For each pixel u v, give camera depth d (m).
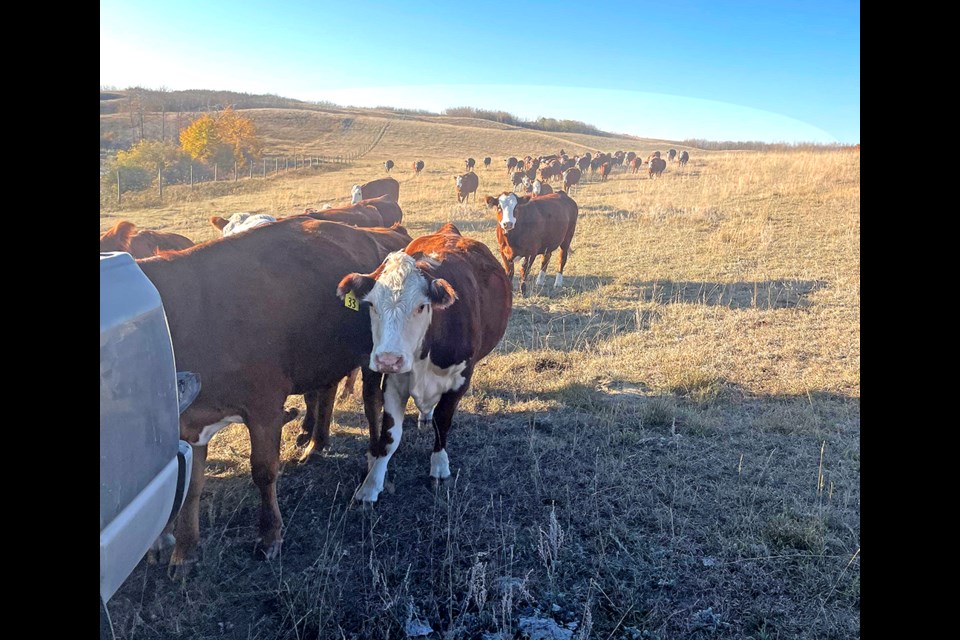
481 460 5.26
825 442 5.38
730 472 4.98
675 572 3.84
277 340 4.17
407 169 40.25
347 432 6.00
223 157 30.86
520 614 3.54
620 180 30.48
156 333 2.54
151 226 16.95
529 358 7.54
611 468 5.06
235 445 5.64
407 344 4.24
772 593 3.64
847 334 8.06
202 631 3.47
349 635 3.43
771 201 18.05
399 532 4.35
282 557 4.10
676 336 8.28
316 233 5.00
